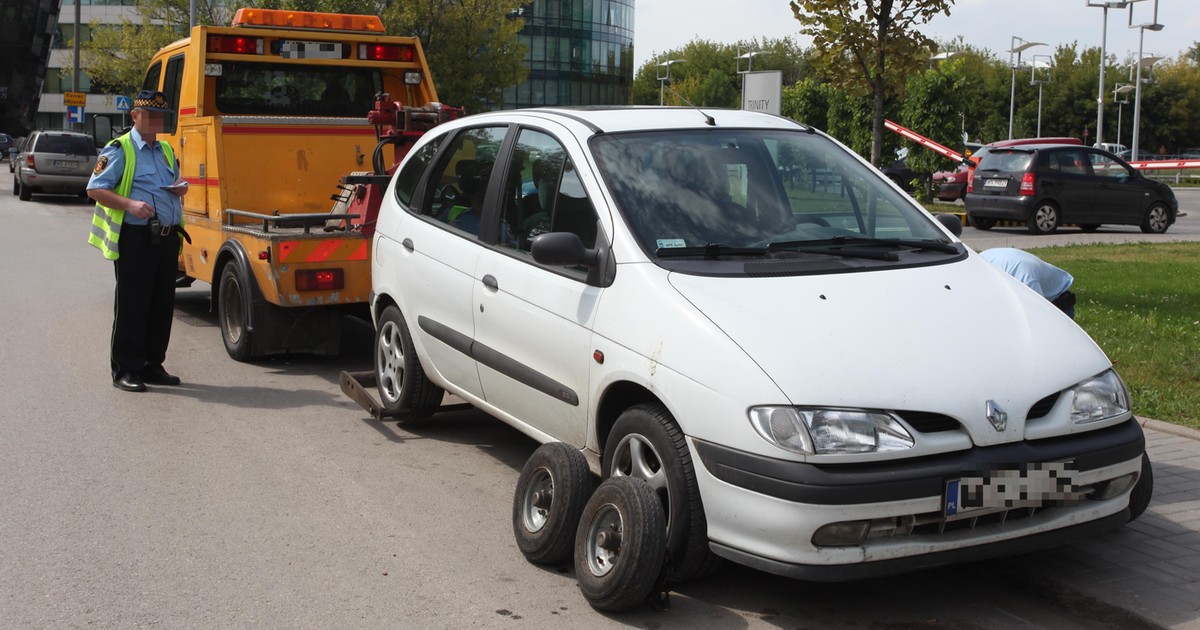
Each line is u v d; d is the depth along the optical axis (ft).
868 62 41.37
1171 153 277.03
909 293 15.29
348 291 28.40
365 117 36.19
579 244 16.03
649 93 352.08
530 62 221.66
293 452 21.94
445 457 21.80
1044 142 75.25
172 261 26.96
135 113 26.03
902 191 18.84
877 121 41.60
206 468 20.76
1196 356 28.53
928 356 13.93
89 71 129.49
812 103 127.03
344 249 28.19
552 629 14.08
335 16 35.14
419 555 16.61
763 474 13.08
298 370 29.60
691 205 16.78
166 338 27.43
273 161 32.24
